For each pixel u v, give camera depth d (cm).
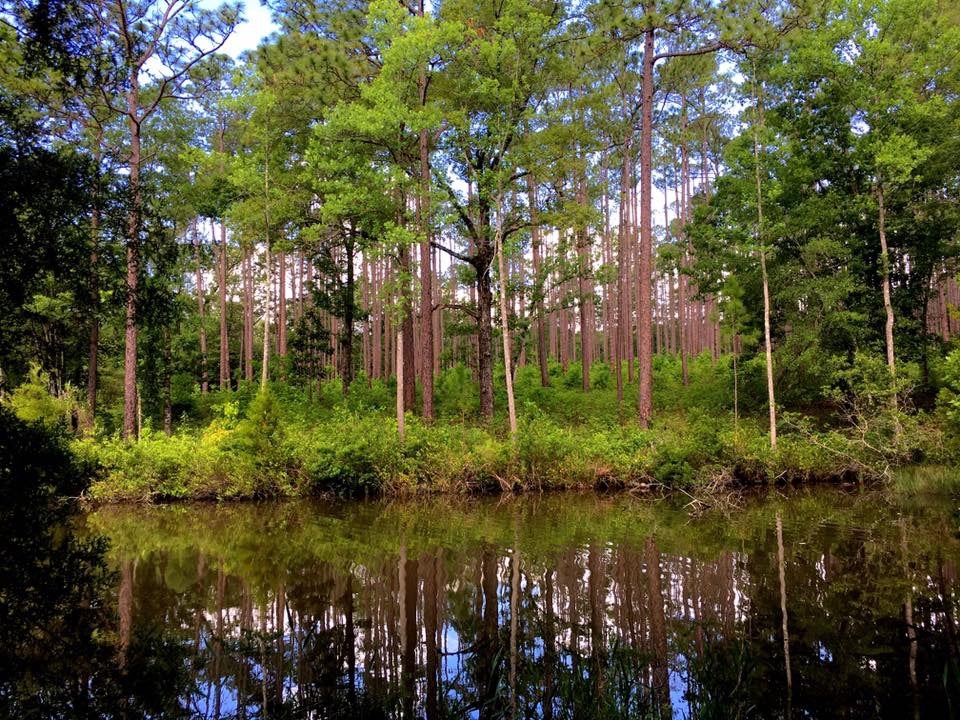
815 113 1956
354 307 2447
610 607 693
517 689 498
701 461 1582
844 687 485
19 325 668
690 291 3781
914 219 1930
